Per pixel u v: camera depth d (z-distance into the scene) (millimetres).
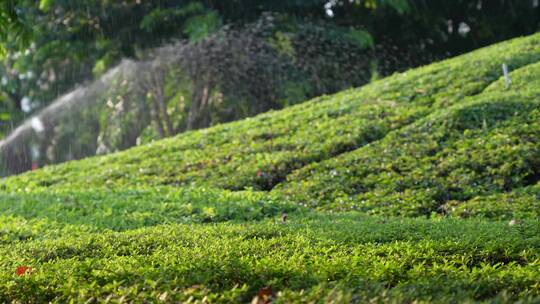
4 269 6352
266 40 24578
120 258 6477
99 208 11312
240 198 11828
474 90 16047
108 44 23922
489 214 10352
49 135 28250
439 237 7406
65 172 16547
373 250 6691
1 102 27203
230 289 5402
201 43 24000
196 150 16078
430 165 12508
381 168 12828
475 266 6078
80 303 5023
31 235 9289
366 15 26391
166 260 6141
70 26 23703
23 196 12836
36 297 5441
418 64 27703
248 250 6676
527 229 7723
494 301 4582
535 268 5957
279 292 4832
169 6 23625
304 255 6387
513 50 18672
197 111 25578
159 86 25031
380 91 17734
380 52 26953
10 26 10297
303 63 24938
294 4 24812
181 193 12430
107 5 23453
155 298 5012
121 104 26516
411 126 14508
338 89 25422
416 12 26359
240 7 24453
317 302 4660
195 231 8125
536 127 12953
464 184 11680
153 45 24188
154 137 26719
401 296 4754
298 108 18578
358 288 5078
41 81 27016
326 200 12023
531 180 11664
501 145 12641
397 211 11086
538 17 28500
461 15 28281
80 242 7461
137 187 13758
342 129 15273
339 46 25125
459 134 13555
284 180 13406
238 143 15969
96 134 28375
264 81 24922
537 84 15234
